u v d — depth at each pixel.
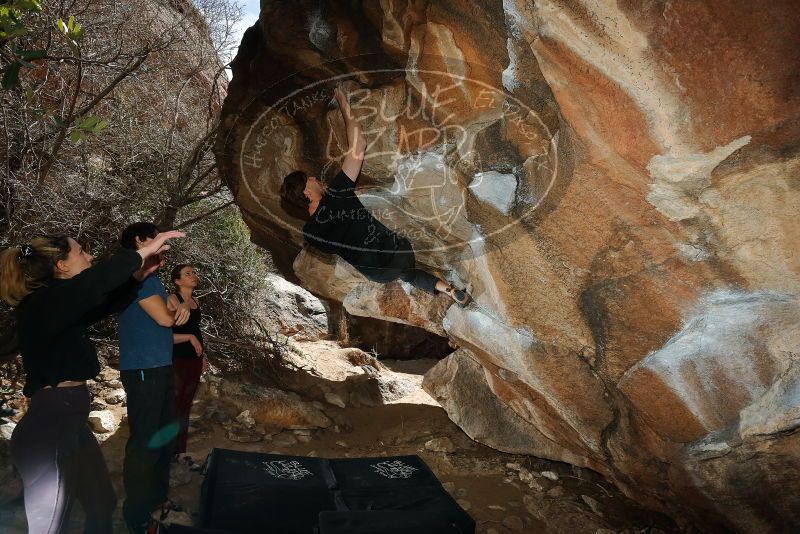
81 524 3.20
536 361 3.40
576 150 2.48
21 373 4.57
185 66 6.16
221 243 6.04
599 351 3.12
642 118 2.16
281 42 3.27
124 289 3.04
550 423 4.11
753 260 2.46
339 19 3.10
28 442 2.49
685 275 2.65
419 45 2.87
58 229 4.80
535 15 2.23
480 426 4.72
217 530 3.02
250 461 3.94
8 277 2.56
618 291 2.87
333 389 5.82
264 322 6.56
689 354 2.77
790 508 2.89
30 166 4.61
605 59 2.11
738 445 2.81
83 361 2.62
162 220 5.27
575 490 4.51
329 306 6.20
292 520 3.35
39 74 5.25
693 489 3.18
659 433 3.12
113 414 4.43
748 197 2.29
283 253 4.98
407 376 6.75
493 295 3.31
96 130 2.82
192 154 5.23
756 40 1.86
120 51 4.93
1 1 2.55
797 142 2.04
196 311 4.01
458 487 4.37
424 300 4.32
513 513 4.08
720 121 2.04
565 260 2.88
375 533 3.00
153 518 3.14
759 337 2.59
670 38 1.96
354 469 4.04
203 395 4.98
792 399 2.52
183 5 6.27
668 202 2.43
